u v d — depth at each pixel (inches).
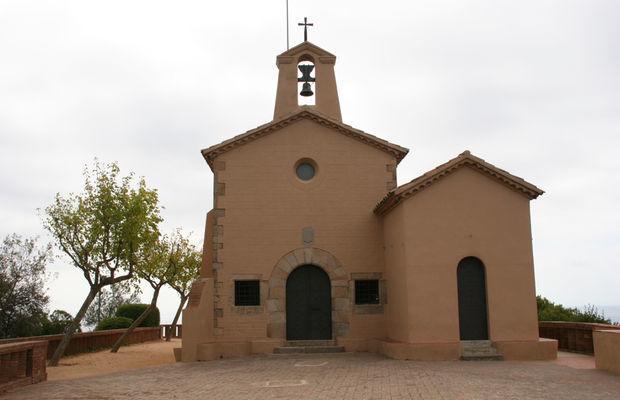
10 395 498.0
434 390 478.6
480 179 746.8
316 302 839.7
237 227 840.3
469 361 687.7
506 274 731.4
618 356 564.7
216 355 787.4
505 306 724.7
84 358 916.6
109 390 522.0
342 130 868.0
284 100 976.9
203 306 794.2
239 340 812.6
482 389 479.2
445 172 739.4
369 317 832.3
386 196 783.7
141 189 879.1
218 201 843.4
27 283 1190.3
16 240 1207.6
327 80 991.0
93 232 837.8
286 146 863.1
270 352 802.8
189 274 1288.1
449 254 729.6
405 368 620.1
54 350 906.7
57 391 519.8
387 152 871.7
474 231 736.3
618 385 497.0
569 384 502.9
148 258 1042.7
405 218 732.7
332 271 839.1
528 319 724.7
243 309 821.2
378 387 500.4
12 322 1144.8
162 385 548.1
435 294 721.0
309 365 669.9
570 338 813.9
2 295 1135.0
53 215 853.2
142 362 849.5
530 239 740.0
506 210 743.7
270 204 848.9
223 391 502.6
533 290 730.8
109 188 860.6
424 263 725.3
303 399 453.1
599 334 601.6
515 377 545.6
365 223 853.8
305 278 844.6
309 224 848.3
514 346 708.0
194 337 773.9
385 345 760.3
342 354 786.2
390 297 807.7
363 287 845.8
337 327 825.5
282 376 585.3
